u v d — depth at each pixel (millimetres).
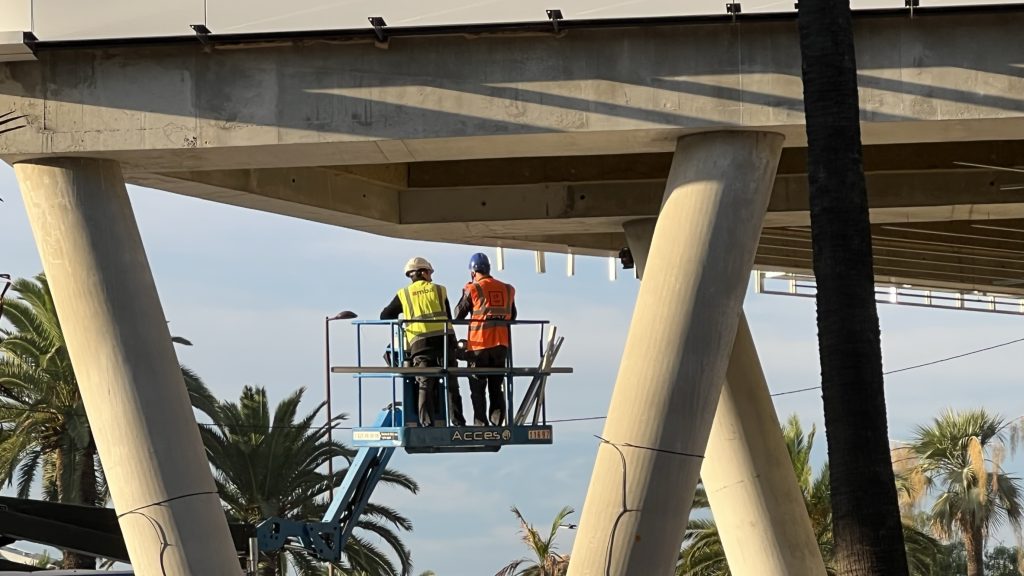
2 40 16266
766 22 16016
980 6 15539
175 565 16609
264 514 45312
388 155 17031
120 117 16531
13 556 42562
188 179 19250
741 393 21250
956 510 71000
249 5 16203
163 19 16250
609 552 15961
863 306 13352
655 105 16094
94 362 16859
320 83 16375
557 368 19406
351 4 16094
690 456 16109
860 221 13500
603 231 23406
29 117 16641
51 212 16953
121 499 16781
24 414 42375
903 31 15906
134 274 17078
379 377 19641
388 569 47500
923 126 16031
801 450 51406
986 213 21938
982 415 72188
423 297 19375
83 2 16312
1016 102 15711
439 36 16266
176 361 17344
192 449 17047
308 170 20922
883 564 13008
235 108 16422
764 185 16438
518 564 65125
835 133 13570
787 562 20703
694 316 16219
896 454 74125
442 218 22406
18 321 42469
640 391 16234
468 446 18953
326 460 46688
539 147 16781
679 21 15945
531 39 16219
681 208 16422
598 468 16328
